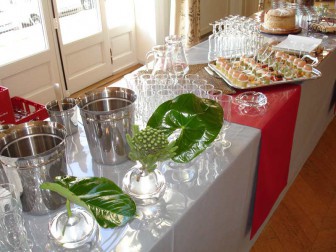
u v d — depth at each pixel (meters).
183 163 1.21
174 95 1.40
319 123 2.66
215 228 1.26
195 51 2.32
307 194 2.30
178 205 1.03
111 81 3.94
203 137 1.16
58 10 3.31
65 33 3.46
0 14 2.88
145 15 4.05
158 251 0.92
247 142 1.34
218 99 1.37
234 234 1.49
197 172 1.18
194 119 1.17
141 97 1.42
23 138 1.05
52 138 1.07
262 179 1.56
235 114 1.55
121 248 0.89
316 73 1.93
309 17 2.86
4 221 0.88
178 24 3.84
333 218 2.11
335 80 2.72
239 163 1.29
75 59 3.60
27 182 0.94
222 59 1.95
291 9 2.76
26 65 3.14
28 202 0.97
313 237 1.99
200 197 1.07
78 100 1.32
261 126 1.45
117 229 0.94
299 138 2.16
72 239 0.88
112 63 4.05
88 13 3.63
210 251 1.28
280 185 1.82
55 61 3.39
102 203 0.90
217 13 5.00
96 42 3.76
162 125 1.18
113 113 1.10
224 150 1.29
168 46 1.71
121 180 1.12
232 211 1.38
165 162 1.23
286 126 1.70
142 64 4.37
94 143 1.17
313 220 2.10
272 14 2.64
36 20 3.16
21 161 0.91
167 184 1.12
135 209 0.93
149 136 0.96
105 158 1.18
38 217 0.99
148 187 1.04
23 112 2.30
